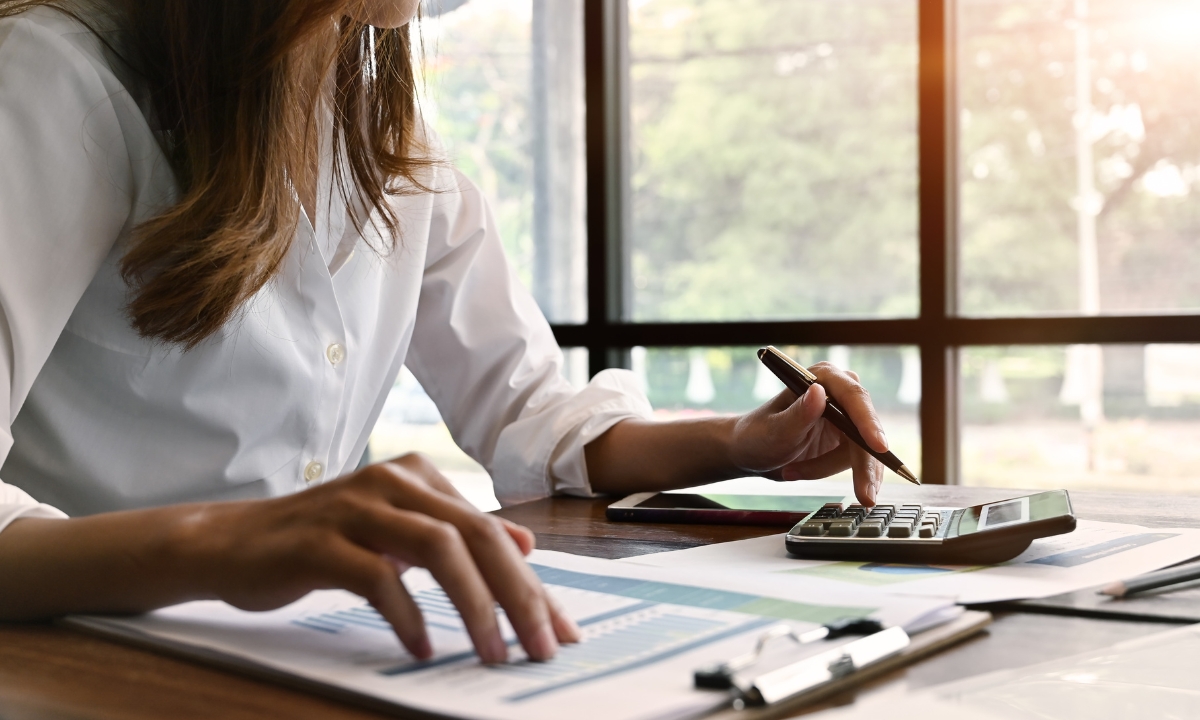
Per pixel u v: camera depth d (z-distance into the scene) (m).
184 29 0.69
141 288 0.69
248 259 0.68
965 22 2.25
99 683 0.37
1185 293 2.14
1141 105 2.15
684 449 0.88
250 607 0.42
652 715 0.31
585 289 2.58
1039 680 0.37
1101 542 0.62
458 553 0.38
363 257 0.90
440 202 1.05
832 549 0.59
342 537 0.40
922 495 0.86
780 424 0.77
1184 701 0.37
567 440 0.95
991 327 2.23
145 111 0.72
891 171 2.32
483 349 1.06
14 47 0.64
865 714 0.33
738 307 2.46
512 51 2.58
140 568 0.43
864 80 2.33
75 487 0.76
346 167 0.87
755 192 2.43
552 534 0.71
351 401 0.92
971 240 2.27
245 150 0.69
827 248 2.38
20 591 0.45
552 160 2.57
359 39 0.86
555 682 0.34
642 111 2.51
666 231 2.51
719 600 0.46
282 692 0.36
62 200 0.64
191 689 0.36
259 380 0.79
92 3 0.71
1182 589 0.50
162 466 0.78
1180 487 2.16
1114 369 2.20
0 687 0.37
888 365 2.34
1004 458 2.29
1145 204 2.16
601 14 2.47
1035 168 2.22
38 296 0.63
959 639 0.42
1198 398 2.14
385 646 0.40
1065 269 2.21
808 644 0.39
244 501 0.46
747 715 0.32
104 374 0.74
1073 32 2.18
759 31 2.41
